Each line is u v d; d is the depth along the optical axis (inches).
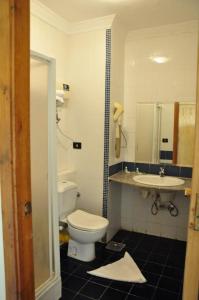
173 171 112.0
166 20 102.9
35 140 63.1
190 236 38.7
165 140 112.7
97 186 111.0
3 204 40.8
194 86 105.3
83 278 85.3
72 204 104.7
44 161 67.0
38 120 63.8
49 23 97.2
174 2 87.9
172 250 105.0
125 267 91.2
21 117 39.9
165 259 97.8
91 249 95.6
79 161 114.3
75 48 109.7
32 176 62.6
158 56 110.6
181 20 102.7
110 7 92.0
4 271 43.1
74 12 96.1
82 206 115.3
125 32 113.8
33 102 61.8
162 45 109.3
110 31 101.2
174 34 106.7
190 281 39.7
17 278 41.7
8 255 41.6
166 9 93.4
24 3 38.7
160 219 117.5
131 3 89.0
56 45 102.8
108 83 104.1
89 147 111.3
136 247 107.4
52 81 66.6
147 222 120.4
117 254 101.3
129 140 120.3
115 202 117.5
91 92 108.3
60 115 109.9
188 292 40.1
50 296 70.4
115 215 118.5
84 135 112.0
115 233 120.0
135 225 123.1
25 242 42.4
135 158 119.6
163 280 84.5
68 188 100.0
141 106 116.2
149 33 111.0
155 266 92.9
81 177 114.4
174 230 115.1
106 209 109.7
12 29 37.2
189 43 104.3
